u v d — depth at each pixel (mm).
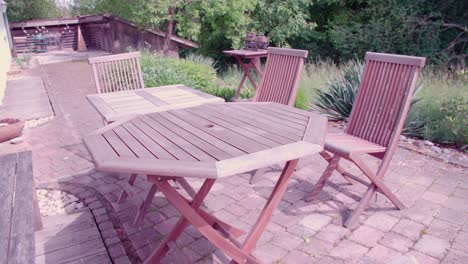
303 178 3488
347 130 3307
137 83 4227
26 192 1900
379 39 10961
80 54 17203
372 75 3158
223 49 15430
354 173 3568
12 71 11516
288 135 2027
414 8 10555
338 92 5395
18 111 6492
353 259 2266
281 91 3752
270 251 2367
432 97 5051
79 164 3945
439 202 2926
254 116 2494
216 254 2363
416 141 4348
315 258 2287
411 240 2439
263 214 2105
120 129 2236
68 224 2742
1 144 4562
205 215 2395
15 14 25156
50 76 10758
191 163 1629
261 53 6102
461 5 10289
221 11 12398
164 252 2211
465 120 4090
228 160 1650
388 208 2871
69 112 6363
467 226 2580
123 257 2352
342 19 12805
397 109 2893
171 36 13289
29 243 1440
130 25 14578
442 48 10492
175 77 7758
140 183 3441
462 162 3695
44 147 4531
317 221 2717
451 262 2203
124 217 2834
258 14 13742
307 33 13406
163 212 2904
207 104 2924
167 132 2146
